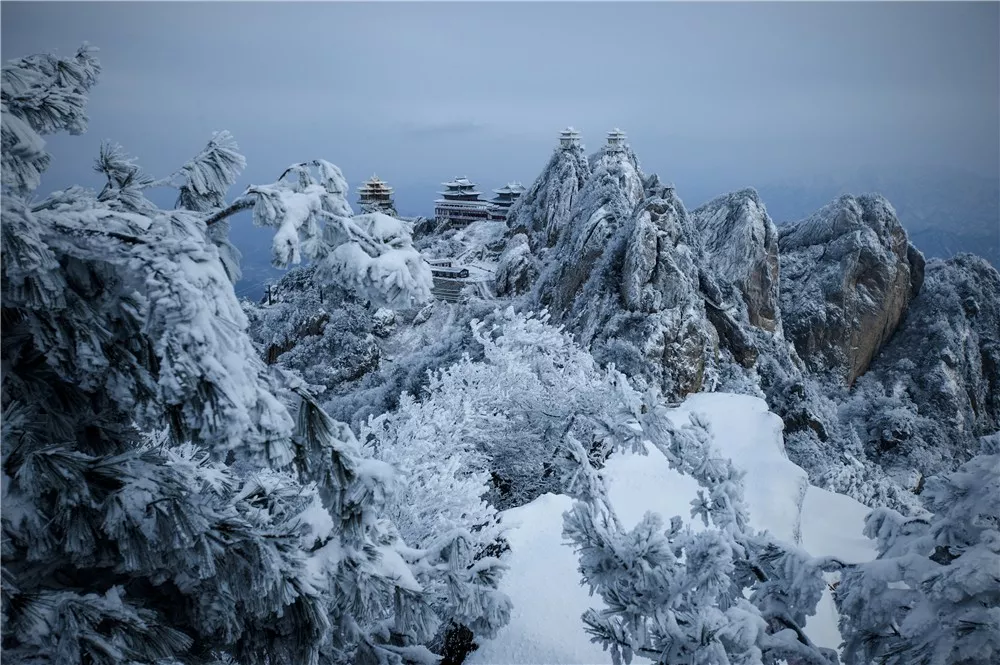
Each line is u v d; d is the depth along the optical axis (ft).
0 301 15.70
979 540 24.58
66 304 16.39
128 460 18.45
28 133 15.66
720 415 91.35
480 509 45.42
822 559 26.50
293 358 262.26
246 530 18.24
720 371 144.97
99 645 15.72
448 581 22.77
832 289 287.28
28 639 16.10
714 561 23.26
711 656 21.74
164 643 17.85
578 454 30.09
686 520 59.26
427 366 129.08
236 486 21.97
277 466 16.67
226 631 20.81
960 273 310.86
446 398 61.57
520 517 54.85
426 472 45.32
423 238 433.48
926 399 276.62
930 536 25.93
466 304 294.05
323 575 19.45
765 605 27.12
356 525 18.84
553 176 358.23
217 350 14.74
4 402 18.08
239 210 17.95
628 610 23.15
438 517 42.39
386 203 424.87
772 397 146.72
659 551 23.18
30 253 14.33
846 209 300.81
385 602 20.98
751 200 263.90
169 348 14.42
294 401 18.17
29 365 18.90
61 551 18.58
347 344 264.31
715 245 263.90
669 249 143.43
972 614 22.29
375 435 49.08
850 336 283.38
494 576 23.81
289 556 18.75
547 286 222.48
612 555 23.66
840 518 93.56
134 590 21.08
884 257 289.74
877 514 28.76
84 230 15.43
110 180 19.36
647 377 127.34
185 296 14.43
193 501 18.02
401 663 24.68
